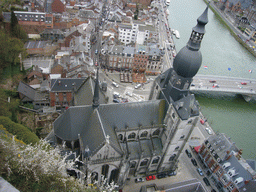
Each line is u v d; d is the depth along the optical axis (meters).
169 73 82.50
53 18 172.25
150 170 91.25
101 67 155.00
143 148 84.75
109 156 69.00
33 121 101.38
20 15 158.38
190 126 78.62
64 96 113.12
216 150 93.25
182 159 101.69
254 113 147.38
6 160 33.97
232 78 164.38
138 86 142.12
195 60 69.88
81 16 192.88
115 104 77.38
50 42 155.62
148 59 151.12
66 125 73.12
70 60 134.12
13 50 124.88
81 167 68.25
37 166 35.59
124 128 78.88
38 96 114.06
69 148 76.12
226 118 138.62
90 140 69.81
